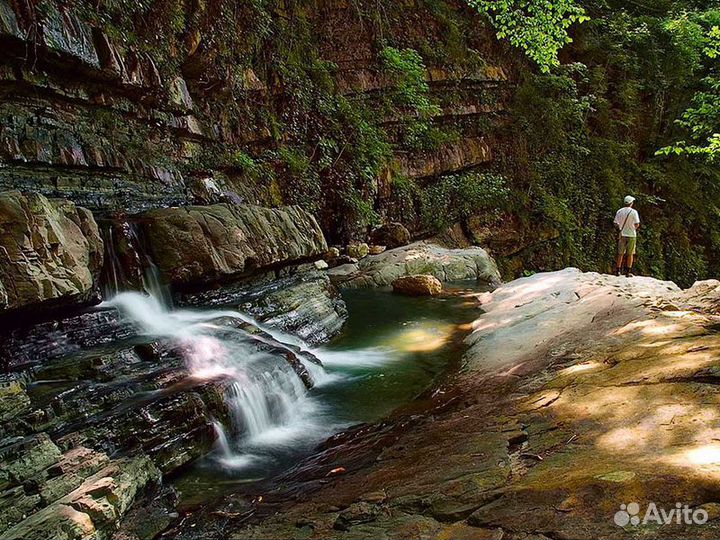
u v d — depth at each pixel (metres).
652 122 22.84
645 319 5.58
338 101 14.62
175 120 9.52
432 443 3.95
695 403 3.21
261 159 12.22
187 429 4.24
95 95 7.55
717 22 21.75
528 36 15.31
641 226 21.77
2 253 4.03
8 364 4.24
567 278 9.58
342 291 11.84
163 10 9.15
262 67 12.59
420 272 13.31
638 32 22.22
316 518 3.06
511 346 6.43
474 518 2.55
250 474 4.22
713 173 22.52
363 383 6.23
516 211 18.97
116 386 4.29
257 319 7.06
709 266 23.16
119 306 5.65
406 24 17.28
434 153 17.52
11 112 6.19
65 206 5.14
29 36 6.00
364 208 14.46
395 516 2.84
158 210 6.77
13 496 2.97
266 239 8.02
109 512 3.15
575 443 3.15
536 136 20.08
